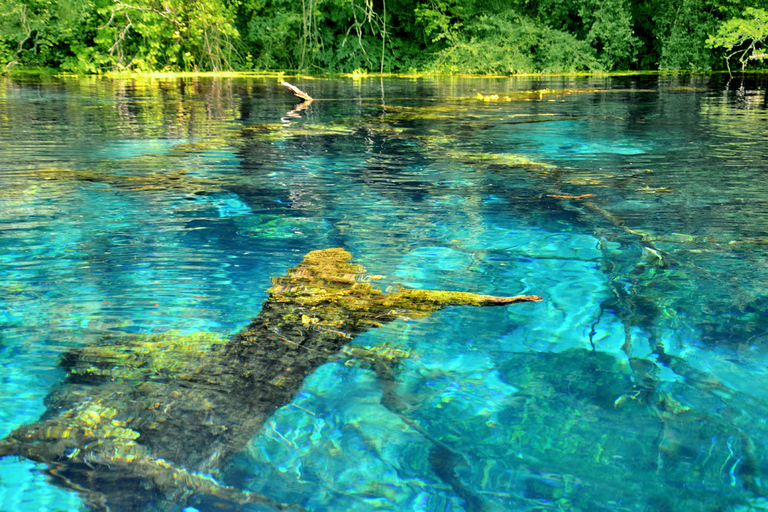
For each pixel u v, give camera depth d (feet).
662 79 47.37
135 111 24.04
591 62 56.95
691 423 4.16
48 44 48.03
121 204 10.15
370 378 4.74
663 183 11.77
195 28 50.72
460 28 60.23
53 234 8.45
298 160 14.34
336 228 8.95
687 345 5.30
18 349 5.03
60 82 39.37
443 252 7.87
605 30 56.75
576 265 7.38
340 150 15.79
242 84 40.83
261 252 7.82
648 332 5.57
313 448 3.84
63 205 9.98
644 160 14.24
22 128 18.52
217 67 53.42
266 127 19.92
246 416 4.19
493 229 8.93
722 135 17.95
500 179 12.35
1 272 6.95
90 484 3.48
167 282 6.72
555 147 16.31
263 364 4.92
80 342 5.22
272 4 57.88
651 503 3.37
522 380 4.74
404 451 3.85
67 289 6.47
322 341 5.35
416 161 14.33
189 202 10.39
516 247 8.09
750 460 3.76
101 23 49.11
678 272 7.11
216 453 3.79
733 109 25.35
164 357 4.96
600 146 16.38
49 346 5.11
